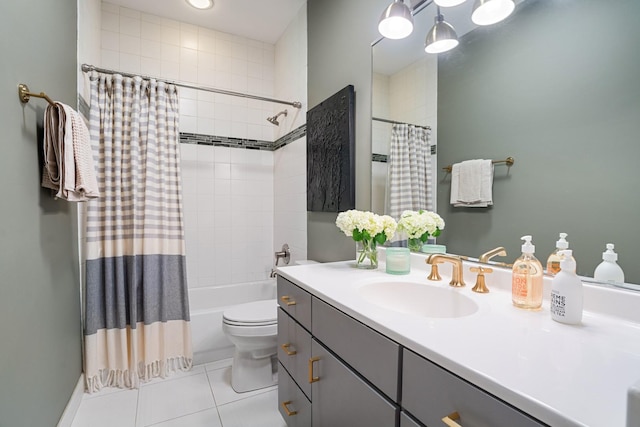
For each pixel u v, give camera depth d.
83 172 1.32
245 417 1.57
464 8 1.17
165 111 2.09
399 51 1.47
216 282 2.77
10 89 1.00
